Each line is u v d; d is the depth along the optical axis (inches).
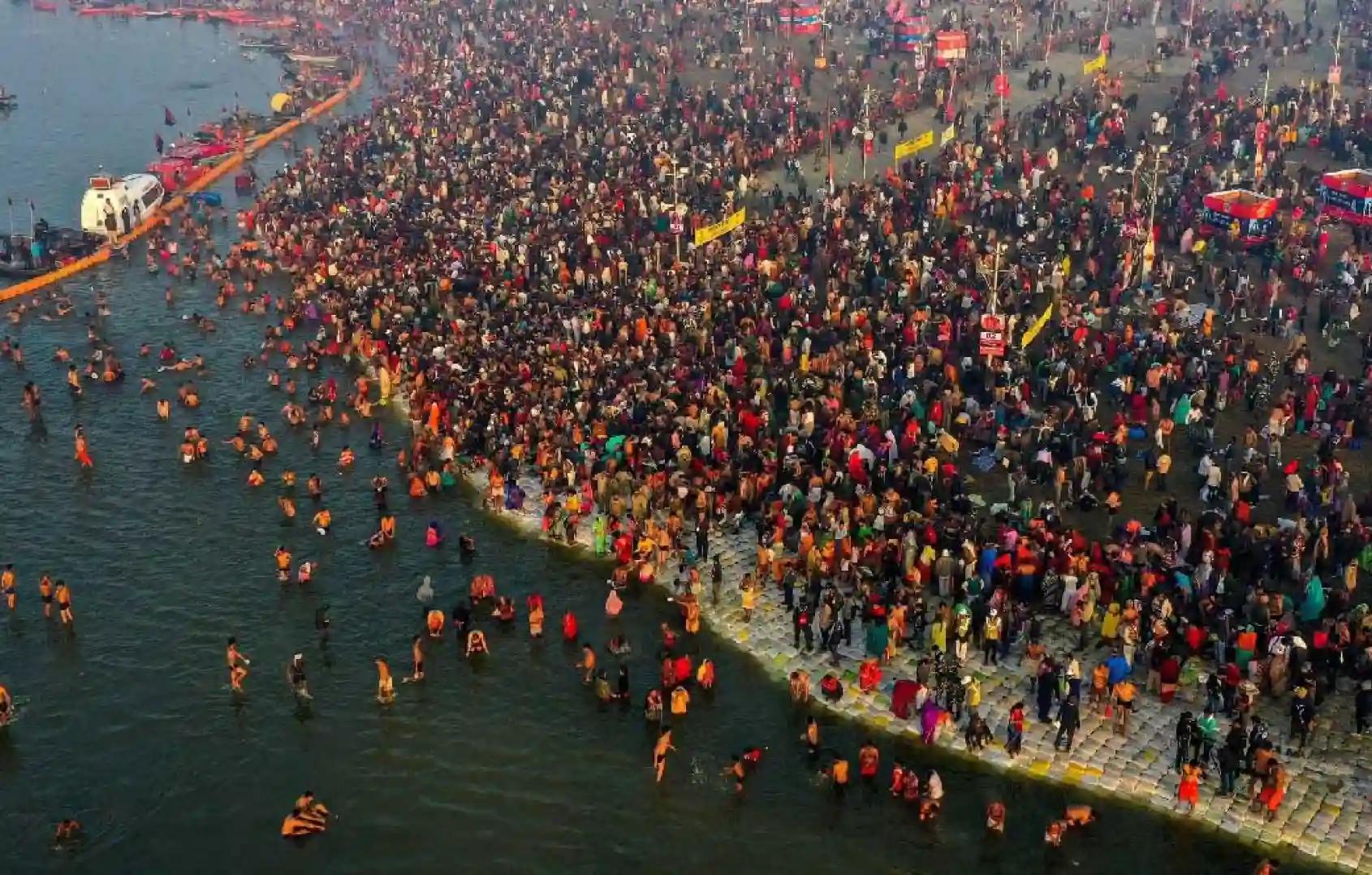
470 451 2322.8
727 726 1667.1
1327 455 2055.9
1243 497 1967.3
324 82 5241.1
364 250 3152.1
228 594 1979.6
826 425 2213.3
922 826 1488.7
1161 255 2861.7
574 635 1847.9
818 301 2743.6
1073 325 2463.1
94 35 6510.8
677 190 3297.2
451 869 1456.7
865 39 5064.0
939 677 1646.2
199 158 4175.7
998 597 1715.1
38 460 2380.7
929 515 1925.4
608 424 2230.6
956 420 2201.0
